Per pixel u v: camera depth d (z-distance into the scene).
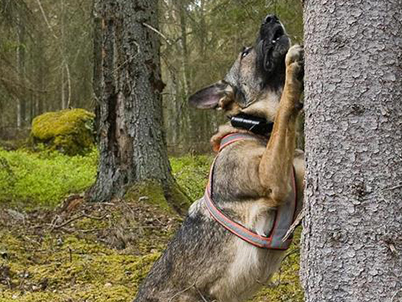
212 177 1.98
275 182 1.82
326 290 1.49
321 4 1.50
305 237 1.55
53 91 11.06
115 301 2.58
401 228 1.44
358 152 1.46
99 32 4.41
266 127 1.98
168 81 11.57
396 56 1.45
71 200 4.30
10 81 6.75
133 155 4.18
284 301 2.46
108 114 4.25
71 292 2.70
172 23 7.61
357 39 1.46
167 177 4.23
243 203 1.91
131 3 4.18
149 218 3.70
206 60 8.00
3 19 6.06
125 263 3.02
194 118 10.02
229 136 2.01
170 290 2.01
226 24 6.32
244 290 1.94
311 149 1.52
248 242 1.89
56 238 3.44
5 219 3.88
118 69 4.20
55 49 9.09
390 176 1.44
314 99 1.51
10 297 2.63
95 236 3.48
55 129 8.48
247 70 2.09
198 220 2.00
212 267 1.95
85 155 8.36
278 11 4.55
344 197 1.47
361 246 1.46
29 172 6.35
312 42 1.52
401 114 1.45
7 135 11.29
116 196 4.17
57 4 8.72
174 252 2.03
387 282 1.44
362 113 1.45
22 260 3.09
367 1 1.45
